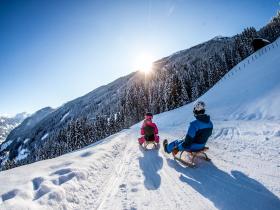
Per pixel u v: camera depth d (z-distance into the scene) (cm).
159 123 3594
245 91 2427
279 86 1853
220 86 3828
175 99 7269
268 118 1406
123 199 479
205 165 638
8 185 523
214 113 2223
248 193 442
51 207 433
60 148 9788
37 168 676
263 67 2895
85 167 654
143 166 716
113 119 9762
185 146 641
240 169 570
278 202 397
